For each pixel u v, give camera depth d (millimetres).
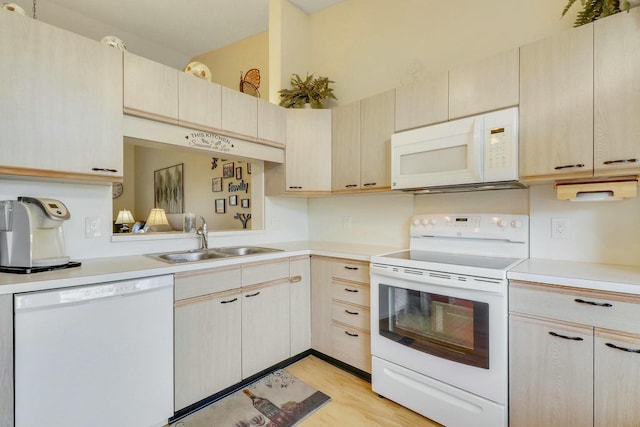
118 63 1753
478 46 2213
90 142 1647
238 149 2385
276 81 2980
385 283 1920
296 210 3152
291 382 2137
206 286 1839
